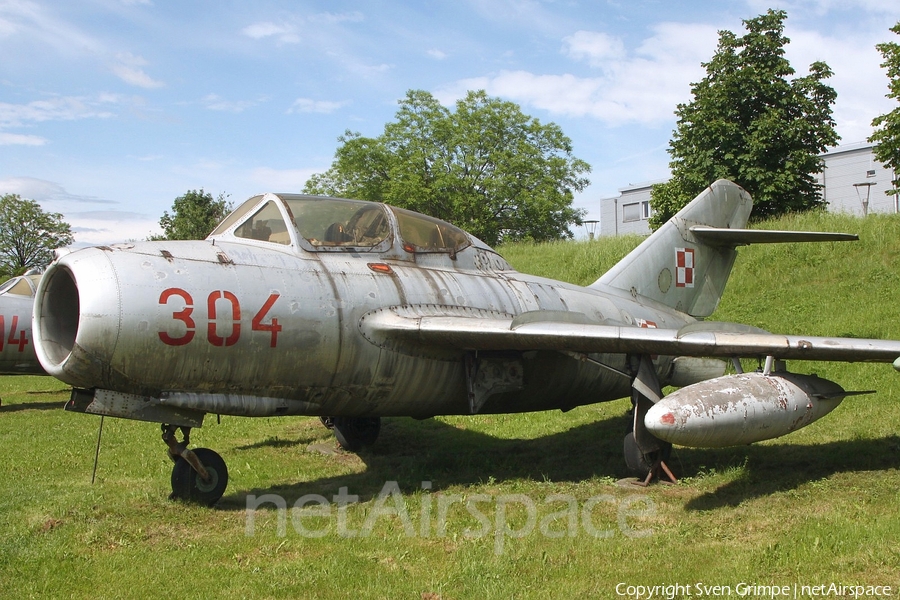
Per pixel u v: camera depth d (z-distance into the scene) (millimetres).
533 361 8977
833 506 6648
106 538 5887
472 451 10062
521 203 39156
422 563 5359
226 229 7797
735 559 5293
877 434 9688
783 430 7434
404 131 40594
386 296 7730
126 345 6168
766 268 19250
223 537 5988
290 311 6934
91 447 10328
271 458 9719
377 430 10312
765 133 26000
